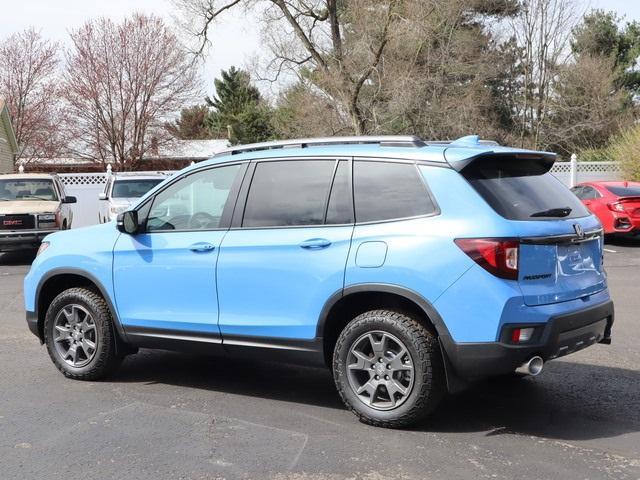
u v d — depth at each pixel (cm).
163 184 591
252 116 4938
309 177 529
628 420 514
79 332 622
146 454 450
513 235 452
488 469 423
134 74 4069
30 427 502
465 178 476
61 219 1559
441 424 503
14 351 737
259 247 528
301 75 3070
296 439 475
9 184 1647
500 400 561
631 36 4631
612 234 1727
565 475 414
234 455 448
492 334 448
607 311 515
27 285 646
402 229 479
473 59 3262
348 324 498
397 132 2997
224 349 551
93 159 4166
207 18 3069
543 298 461
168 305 572
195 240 560
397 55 2823
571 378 625
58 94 4106
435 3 2670
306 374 646
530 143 4038
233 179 561
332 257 498
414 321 477
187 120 6756
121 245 595
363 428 495
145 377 636
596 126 3928
